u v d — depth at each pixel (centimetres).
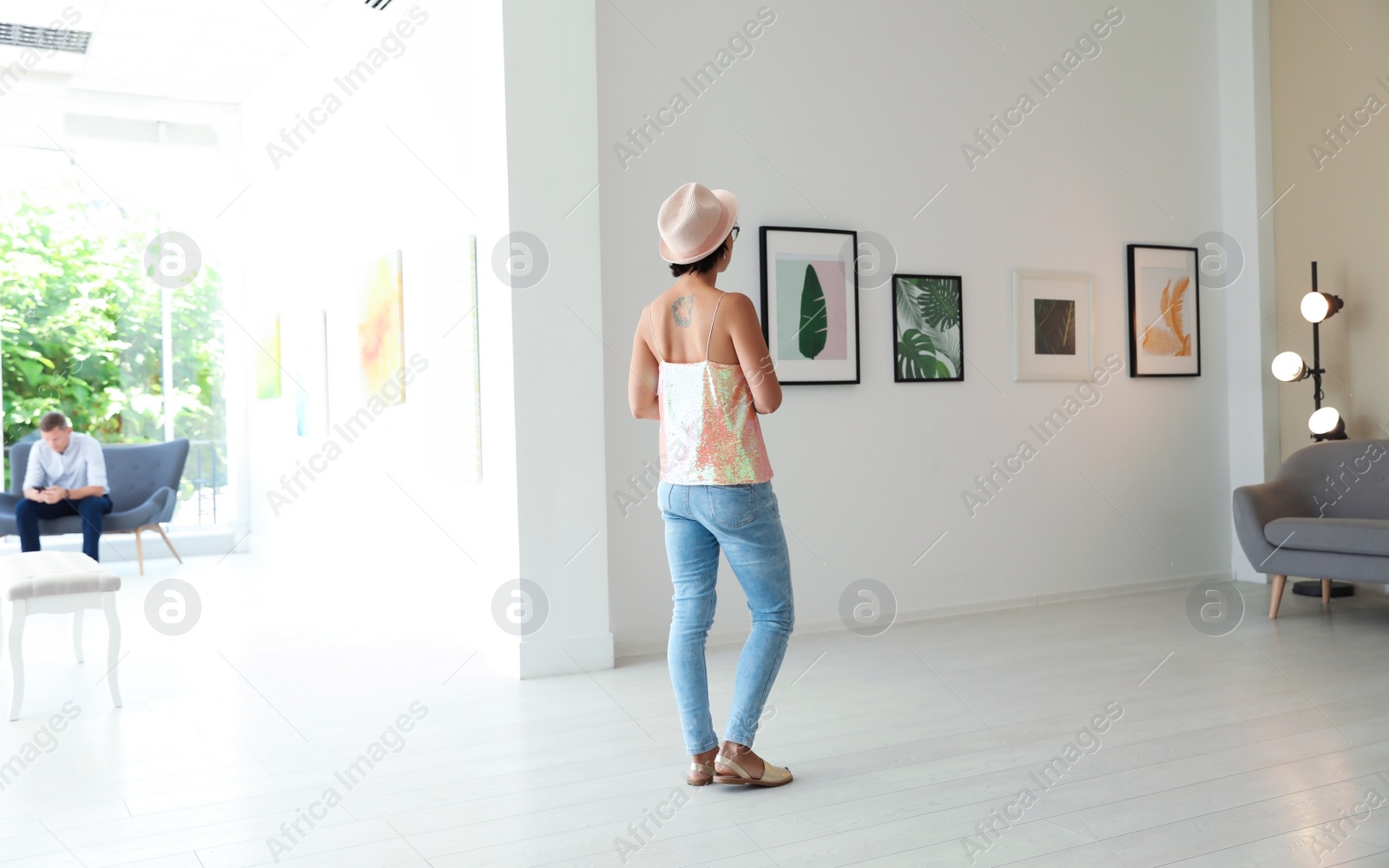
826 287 531
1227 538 652
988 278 579
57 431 744
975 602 570
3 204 872
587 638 451
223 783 308
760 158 519
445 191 525
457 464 512
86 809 287
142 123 901
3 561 425
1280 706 369
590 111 455
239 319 941
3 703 406
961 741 335
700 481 287
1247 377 639
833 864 242
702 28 506
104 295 905
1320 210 608
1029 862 241
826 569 532
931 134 562
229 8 705
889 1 552
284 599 658
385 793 296
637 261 491
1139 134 624
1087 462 607
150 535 893
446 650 494
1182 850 246
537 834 264
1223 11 645
